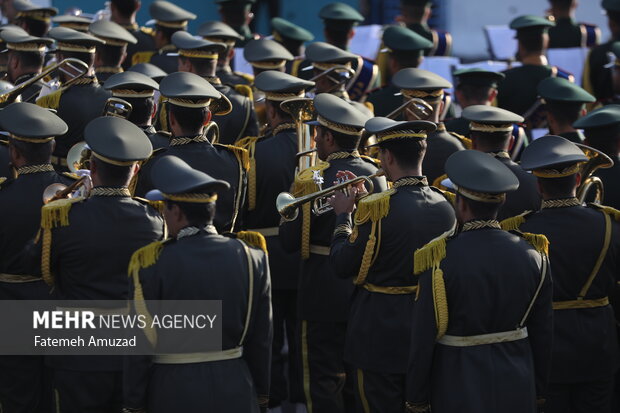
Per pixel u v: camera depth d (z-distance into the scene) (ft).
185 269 53.06
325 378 72.95
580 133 86.17
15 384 67.05
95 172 59.31
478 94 91.20
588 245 63.87
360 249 61.11
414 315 55.36
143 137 59.67
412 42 105.19
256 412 55.01
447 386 54.75
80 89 83.41
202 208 54.08
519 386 54.70
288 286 78.84
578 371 65.31
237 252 54.60
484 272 54.13
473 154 55.88
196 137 67.92
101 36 93.50
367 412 63.77
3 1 123.65
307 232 69.51
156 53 111.55
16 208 64.49
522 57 111.86
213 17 163.73
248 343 55.42
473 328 54.44
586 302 65.36
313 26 164.04
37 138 64.80
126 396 53.47
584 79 120.57
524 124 107.55
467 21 162.61
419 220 60.75
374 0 163.43
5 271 65.77
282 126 78.07
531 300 55.36
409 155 61.57
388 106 100.78
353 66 112.98
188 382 53.01
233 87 90.38
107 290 59.11
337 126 68.33
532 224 64.44
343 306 71.46
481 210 55.11
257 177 76.38
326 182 68.23
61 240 58.39
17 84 88.69
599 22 163.84
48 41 89.56
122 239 59.00
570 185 64.34
